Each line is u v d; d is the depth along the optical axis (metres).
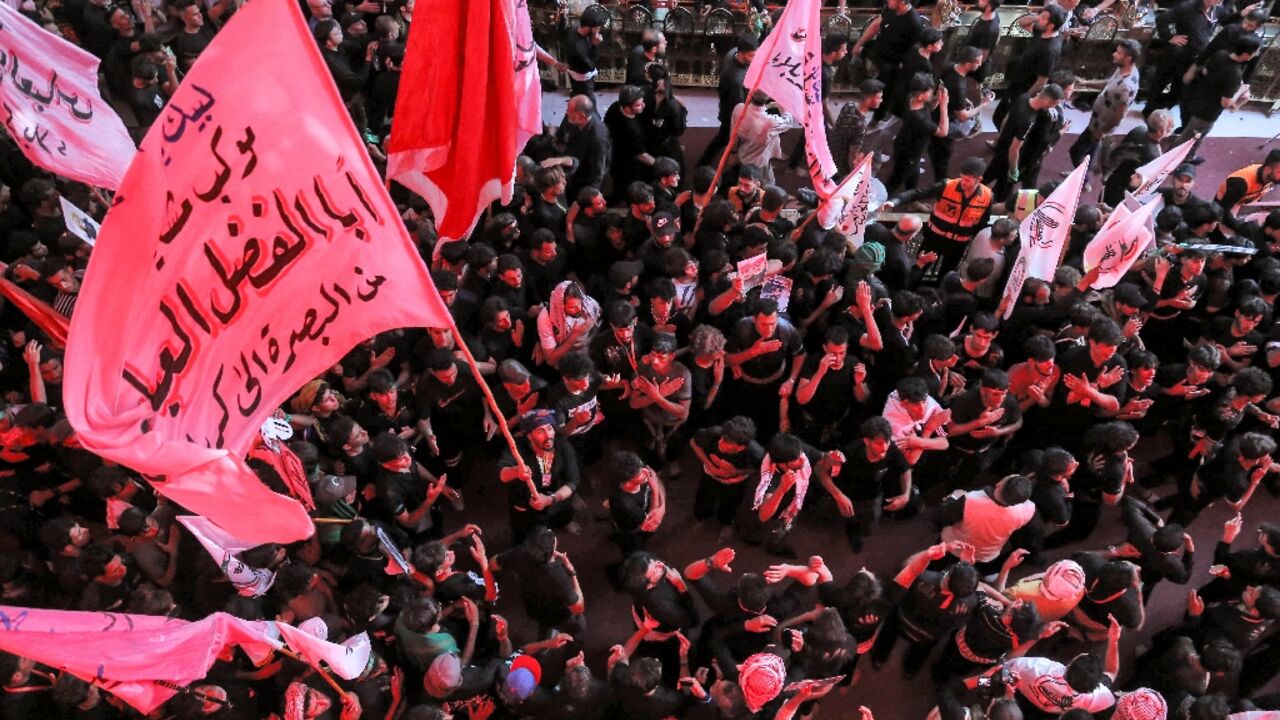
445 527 8.38
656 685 5.78
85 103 7.42
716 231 8.88
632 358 7.90
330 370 8.34
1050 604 6.67
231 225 3.95
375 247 4.30
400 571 6.65
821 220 8.67
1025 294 8.32
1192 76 11.78
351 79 10.60
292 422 7.79
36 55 7.00
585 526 8.46
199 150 3.71
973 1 13.30
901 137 10.71
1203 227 9.07
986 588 6.78
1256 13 11.06
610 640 7.72
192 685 5.93
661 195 9.36
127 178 3.60
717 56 12.96
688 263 8.04
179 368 4.11
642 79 10.59
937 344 7.62
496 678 6.18
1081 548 8.41
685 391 7.83
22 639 4.46
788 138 12.44
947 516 7.08
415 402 7.81
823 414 7.99
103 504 7.75
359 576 6.70
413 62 6.32
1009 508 6.84
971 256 9.04
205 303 4.04
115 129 7.66
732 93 10.52
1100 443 7.20
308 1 11.35
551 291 8.76
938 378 7.88
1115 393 7.56
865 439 7.13
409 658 6.19
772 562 8.24
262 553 6.45
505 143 6.72
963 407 7.49
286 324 4.36
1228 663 6.10
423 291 4.54
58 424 7.13
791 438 6.72
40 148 7.16
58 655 4.54
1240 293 8.62
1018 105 10.29
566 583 6.55
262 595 6.71
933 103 10.94
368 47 11.16
